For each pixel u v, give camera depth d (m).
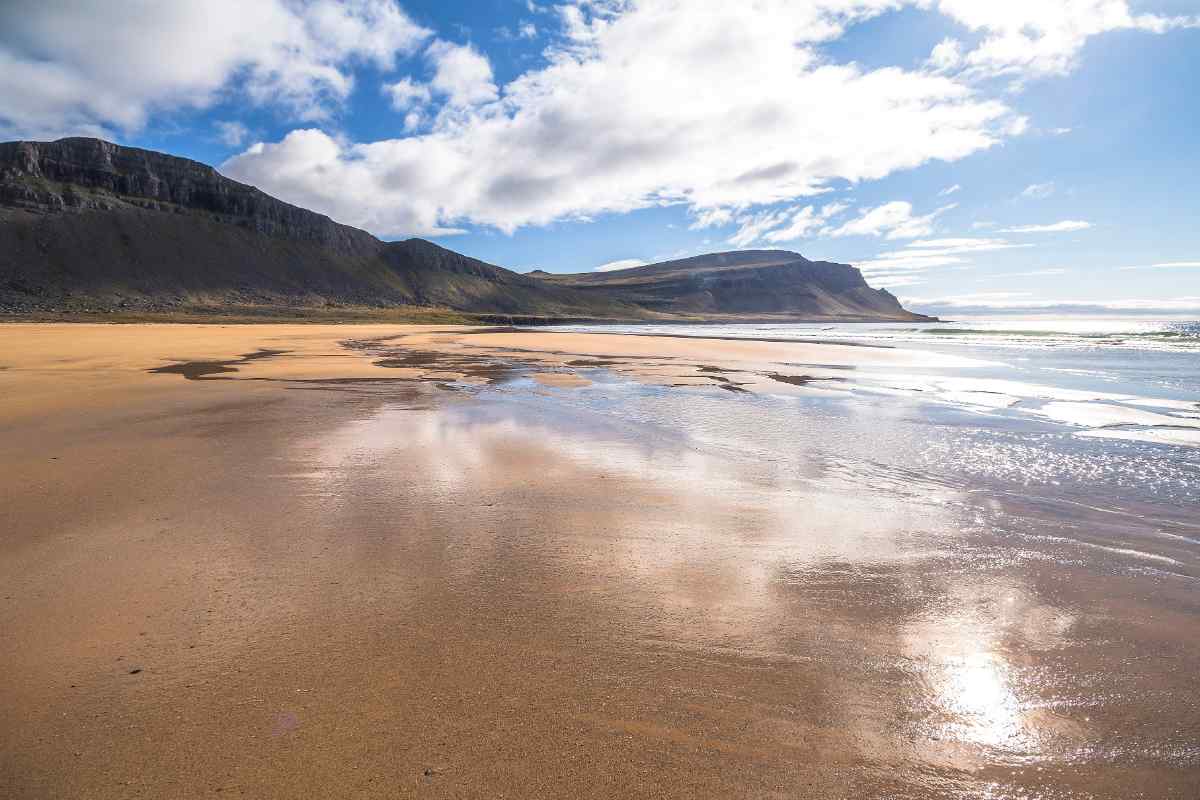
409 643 5.16
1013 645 5.33
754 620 5.70
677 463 11.66
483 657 4.98
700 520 8.44
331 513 8.41
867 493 10.04
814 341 60.22
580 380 25.98
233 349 40.69
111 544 7.21
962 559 7.27
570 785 3.67
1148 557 7.42
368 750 3.92
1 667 4.74
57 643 5.08
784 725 4.23
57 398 18.36
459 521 8.17
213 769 3.74
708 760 3.90
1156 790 3.71
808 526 8.33
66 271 192.88
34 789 3.57
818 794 3.65
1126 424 16.42
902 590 6.39
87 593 5.97
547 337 68.00
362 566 6.70
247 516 8.23
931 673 4.89
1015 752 4.03
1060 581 6.68
